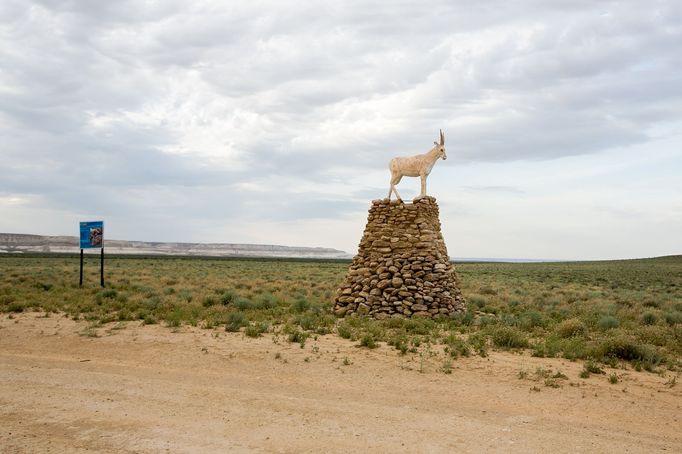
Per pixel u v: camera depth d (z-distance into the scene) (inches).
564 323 681.6
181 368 453.4
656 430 321.7
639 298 1273.4
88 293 1063.0
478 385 413.1
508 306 1007.6
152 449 260.8
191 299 1000.9
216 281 1560.0
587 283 2043.6
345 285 839.1
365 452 262.4
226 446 266.4
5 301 875.4
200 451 259.3
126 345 543.8
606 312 880.3
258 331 621.3
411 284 789.2
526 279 2197.3
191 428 292.8
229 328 632.4
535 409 354.9
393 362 482.6
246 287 1384.1
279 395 368.8
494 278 2202.3
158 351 517.3
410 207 834.8
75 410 323.0
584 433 306.3
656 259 6171.3
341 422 309.3
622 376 450.0
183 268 2511.1
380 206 856.3
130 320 716.7
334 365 468.4
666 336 639.1
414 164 840.3
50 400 344.2
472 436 291.4
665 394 401.1
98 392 365.7
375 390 393.1
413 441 279.9
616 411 356.8
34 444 266.1
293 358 490.6
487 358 506.0
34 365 455.8
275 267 2999.5
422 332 645.9
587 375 444.5
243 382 408.2
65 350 523.8
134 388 378.3
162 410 325.4
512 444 279.9
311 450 263.4
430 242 813.9
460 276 2314.2
